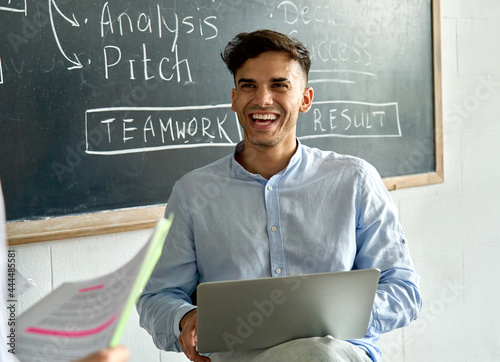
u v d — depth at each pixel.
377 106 2.29
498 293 2.67
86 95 1.75
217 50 1.97
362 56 2.25
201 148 1.96
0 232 0.63
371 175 1.54
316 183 1.51
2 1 1.61
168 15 1.87
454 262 2.55
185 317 1.34
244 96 1.45
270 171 1.52
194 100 1.94
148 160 1.86
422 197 2.44
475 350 2.63
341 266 1.48
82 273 1.80
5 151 1.65
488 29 2.55
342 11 2.20
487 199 2.61
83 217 1.76
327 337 1.25
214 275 1.50
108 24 1.77
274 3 2.06
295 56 1.45
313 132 2.16
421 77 2.38
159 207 1.88
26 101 1.67
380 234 1.51
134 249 1.89
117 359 0.56
